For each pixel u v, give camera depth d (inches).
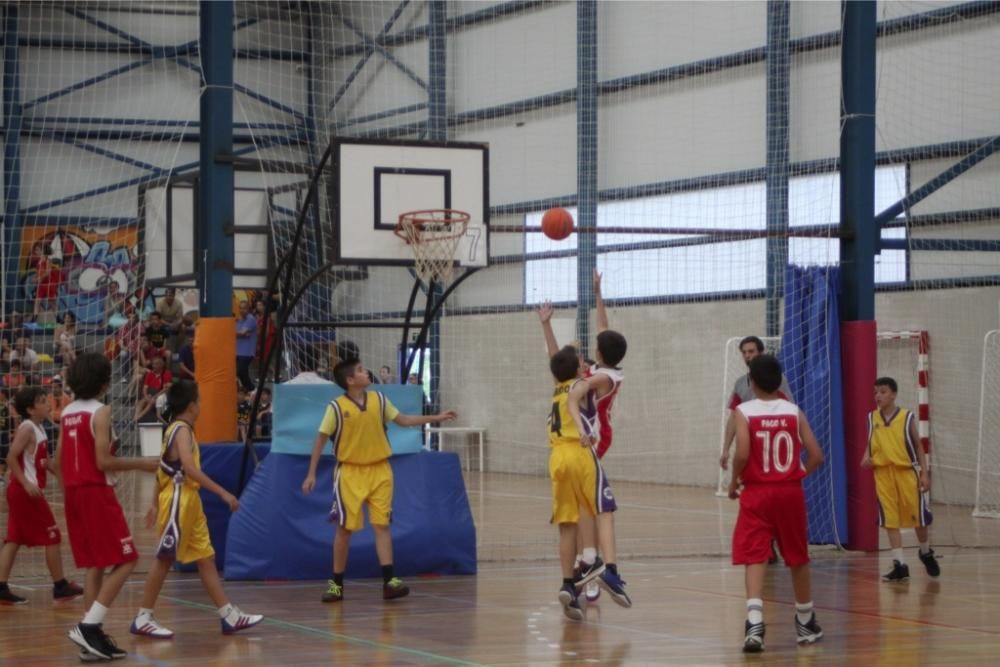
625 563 415.2
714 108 727.1
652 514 582.9
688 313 733.9
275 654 252.5
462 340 849.5
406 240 387.9
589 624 291.6
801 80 682.8
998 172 608.1
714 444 718.5
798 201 681.0
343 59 912.9
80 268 890.7
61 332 738.2
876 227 471.2
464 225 394.3
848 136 456.4
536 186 820.0
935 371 629.6
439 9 846.5
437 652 254.1
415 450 382.9
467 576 379.2
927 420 621.3
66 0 915.4
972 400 613.0
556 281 799.1
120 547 256.4
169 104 941.8
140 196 463.8
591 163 784.9
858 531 446.9
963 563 416.8
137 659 249.0
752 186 706.2
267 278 417.4
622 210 775.1
